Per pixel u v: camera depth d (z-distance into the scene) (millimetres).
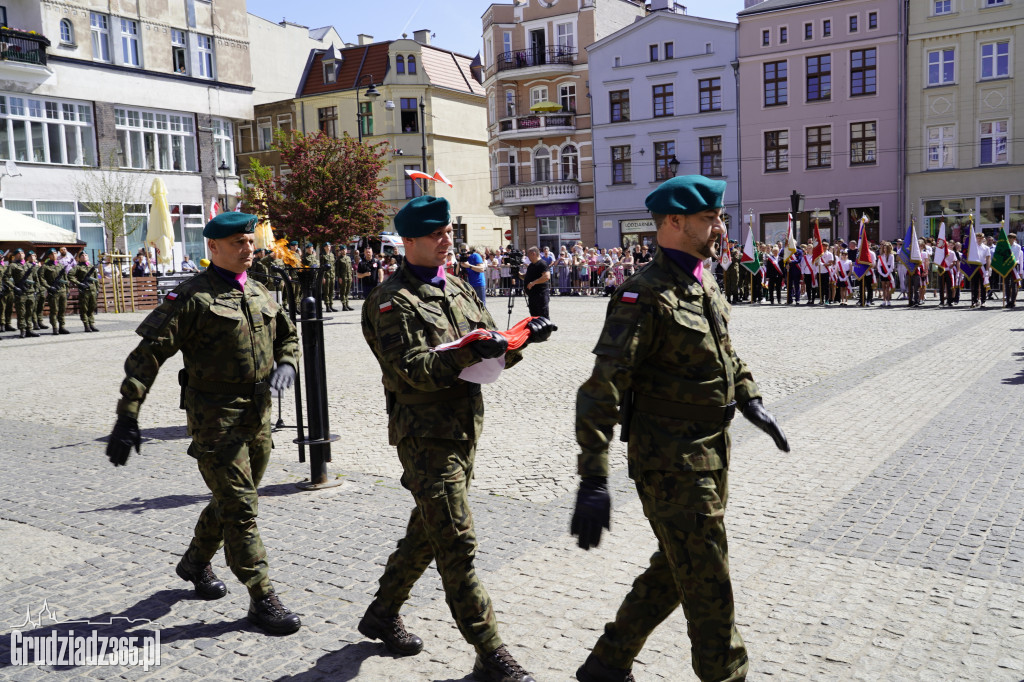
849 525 4895
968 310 19719
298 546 4758
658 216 2617
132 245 38594
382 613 3432
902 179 36688
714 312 2621
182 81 40750
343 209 22641
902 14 35688
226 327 3629
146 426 8469
